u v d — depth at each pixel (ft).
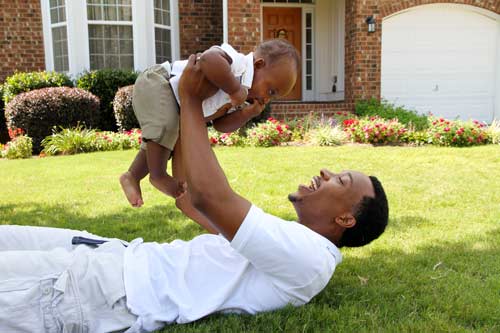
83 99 32.22
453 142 29.01
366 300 8.12
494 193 17.03
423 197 16.60
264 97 7.45
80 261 6.44
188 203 8.68
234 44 36.47
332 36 45.11
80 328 6.20
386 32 39.29
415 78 40.22
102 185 19.54
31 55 37.91
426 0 38.19
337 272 9.62
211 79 6.17
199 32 40.16
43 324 6.01
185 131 6.27
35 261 6.33
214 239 7.30
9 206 16.49
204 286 6.96
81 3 36.11
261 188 18.02
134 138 30.58
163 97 7.42
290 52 7.34
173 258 7.09
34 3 37.42
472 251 11.02
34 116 31.07
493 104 41.29
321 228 7.30
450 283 9.00
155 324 6.55
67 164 24.82
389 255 10.76
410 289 8.73
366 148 27.76
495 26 40.37
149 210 15.43
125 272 6.63
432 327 7.21
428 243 11.64
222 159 24.29
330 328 7.10
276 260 6.52
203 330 6.64
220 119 7.79
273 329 6.83
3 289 5.97
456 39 40.14
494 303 8.06
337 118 34.04
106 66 37.17
